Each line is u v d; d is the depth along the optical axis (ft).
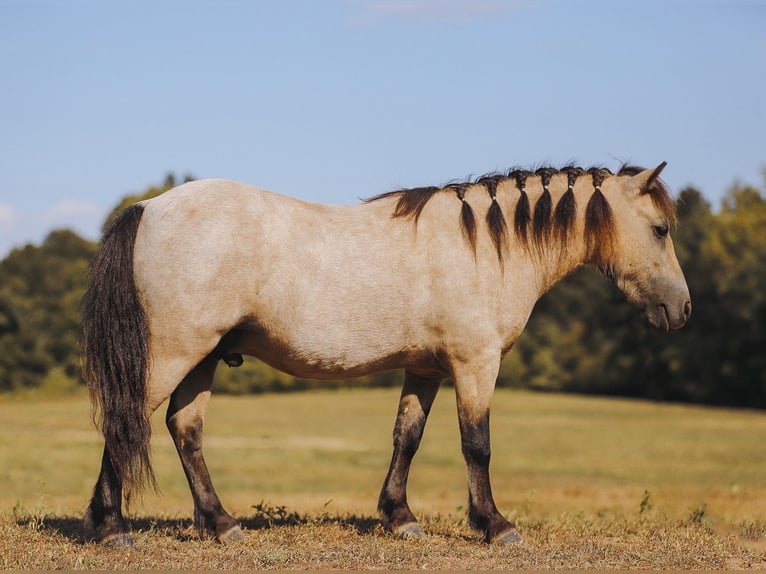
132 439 20.52
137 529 24.76
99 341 20.74
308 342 22.08
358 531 24.81
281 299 21.65
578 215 24.81
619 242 25.03
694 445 93.20
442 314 22.86
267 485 57.16
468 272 23.07
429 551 21.97
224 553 21.02
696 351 148.87
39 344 152.05
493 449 88.69
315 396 157.99
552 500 50.01
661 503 47.88
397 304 22.58
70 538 22.24
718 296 145.48
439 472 68.59
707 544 24.29
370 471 66.59
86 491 49.42
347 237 22.47
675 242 150.92
